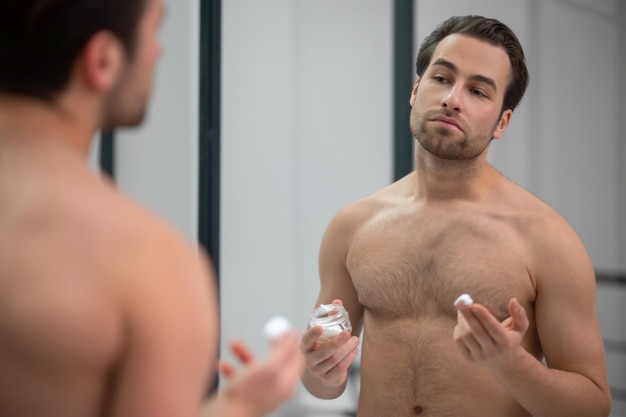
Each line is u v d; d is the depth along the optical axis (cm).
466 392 145
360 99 384
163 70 276
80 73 62
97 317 56
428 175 153
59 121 62
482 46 145
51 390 56
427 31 374
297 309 375
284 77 368
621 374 360
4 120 61
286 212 370
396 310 151
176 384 58
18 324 55
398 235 154
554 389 133
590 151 371
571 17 371
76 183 60
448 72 144
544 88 374
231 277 348
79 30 60
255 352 350
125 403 57
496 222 149
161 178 282
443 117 142
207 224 235
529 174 378
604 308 368
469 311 115
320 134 379
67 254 57
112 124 67
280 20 365
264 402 66
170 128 279
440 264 149
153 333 57
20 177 59
